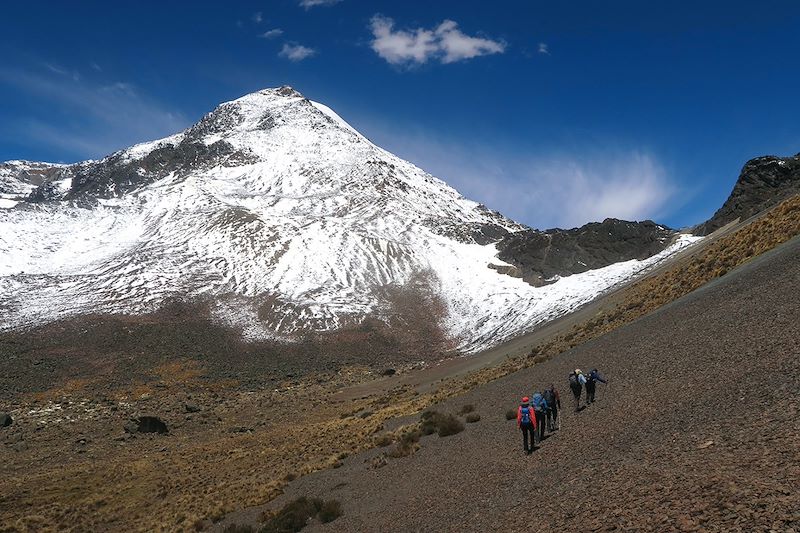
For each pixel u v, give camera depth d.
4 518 32.22
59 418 59.91
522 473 18.05
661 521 9.34
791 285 23.44
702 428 13.52
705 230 99.62
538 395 21.56
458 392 46.50
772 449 10.46
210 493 33.81
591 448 16.78
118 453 49.38
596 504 11.66
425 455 27.83
